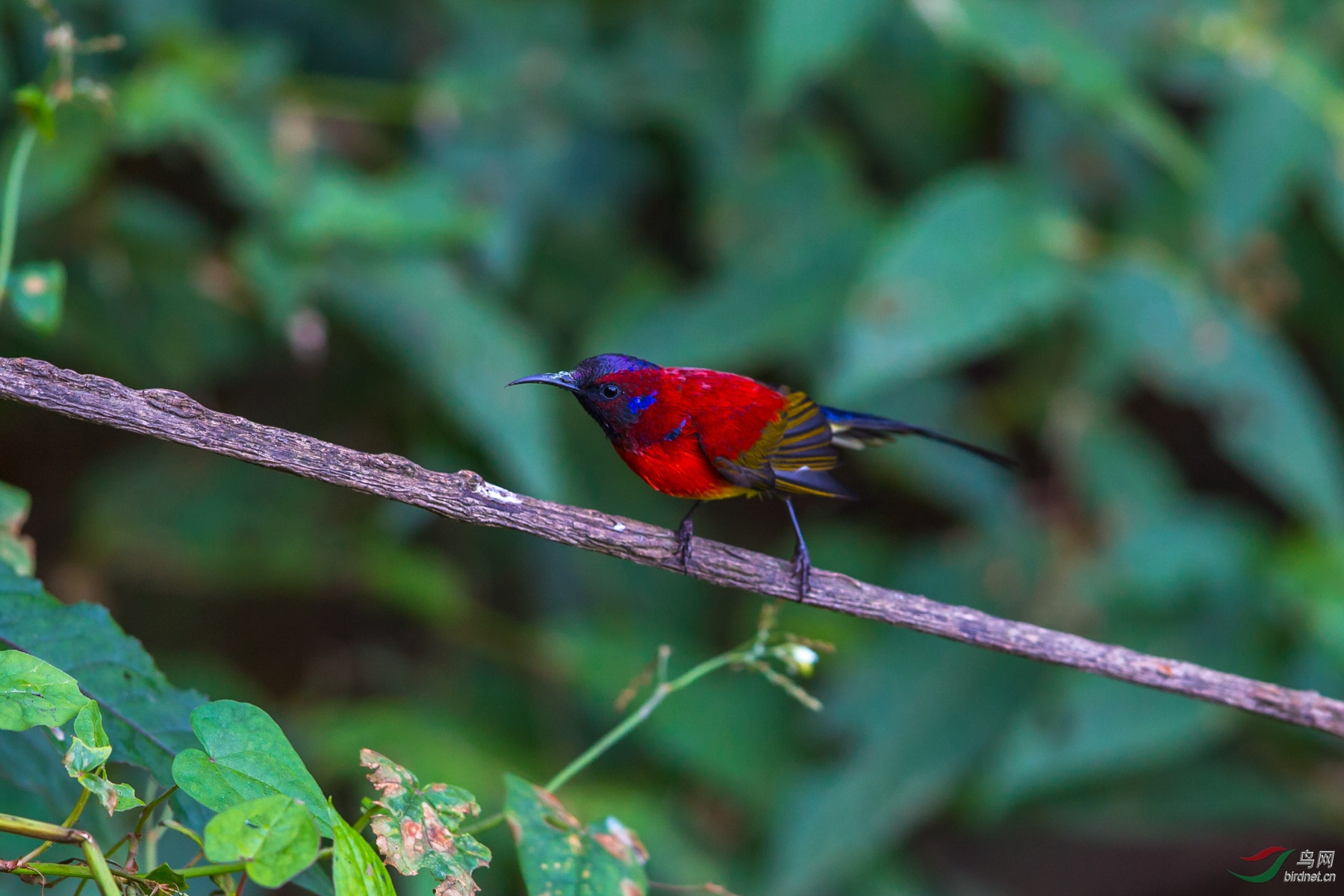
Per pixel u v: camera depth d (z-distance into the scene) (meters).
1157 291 9.95
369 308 9.16
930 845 13.10
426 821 4.04
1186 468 13.23
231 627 11.62
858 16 9.37
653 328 10.76
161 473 10.62
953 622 5.12
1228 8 10.77
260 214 9.87
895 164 11.68
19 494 5.33
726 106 10.90
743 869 10.40
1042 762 9.94
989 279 9.63
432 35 11.18
